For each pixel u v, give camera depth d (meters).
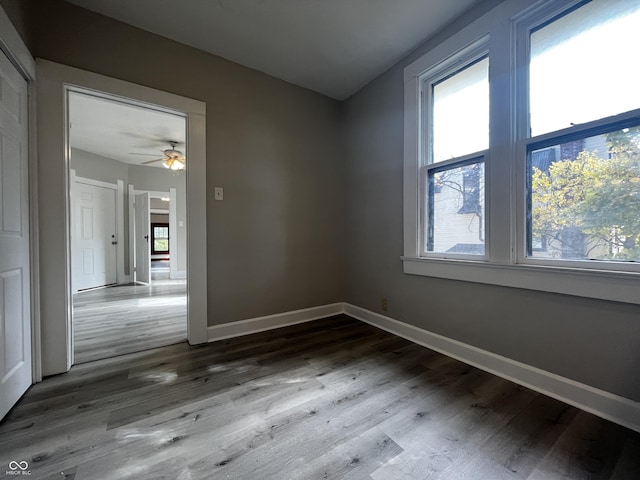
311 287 2.89
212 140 2.30
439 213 2.12
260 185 2.56
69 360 1.80
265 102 2.57
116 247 5.21
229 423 1.28
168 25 1.97
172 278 5.86
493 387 1.58
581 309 1.39
